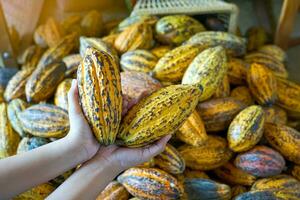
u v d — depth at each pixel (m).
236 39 1.06
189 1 1.22
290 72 1.31
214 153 0.83
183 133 0.80
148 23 1.12
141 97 0.65
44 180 0.52
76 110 0.56
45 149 0.53
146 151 0.60
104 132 0.55
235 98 0.92
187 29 1.10
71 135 0.55
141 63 0.99
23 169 0.50
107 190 0.75
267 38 1.33
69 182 0.53
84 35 1.33
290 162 0.88
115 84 0.57
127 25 1.18
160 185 0.72
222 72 0.87
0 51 1.15
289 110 1.01
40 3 1.30
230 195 0.79
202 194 0.77
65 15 1.50
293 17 1.22
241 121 0.81
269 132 0.85
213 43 1.04
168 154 0.76
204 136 0.79
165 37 1.10
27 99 0.96
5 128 0.90
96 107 0.55
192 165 0.83
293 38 1.37
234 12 1.12
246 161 0.81
